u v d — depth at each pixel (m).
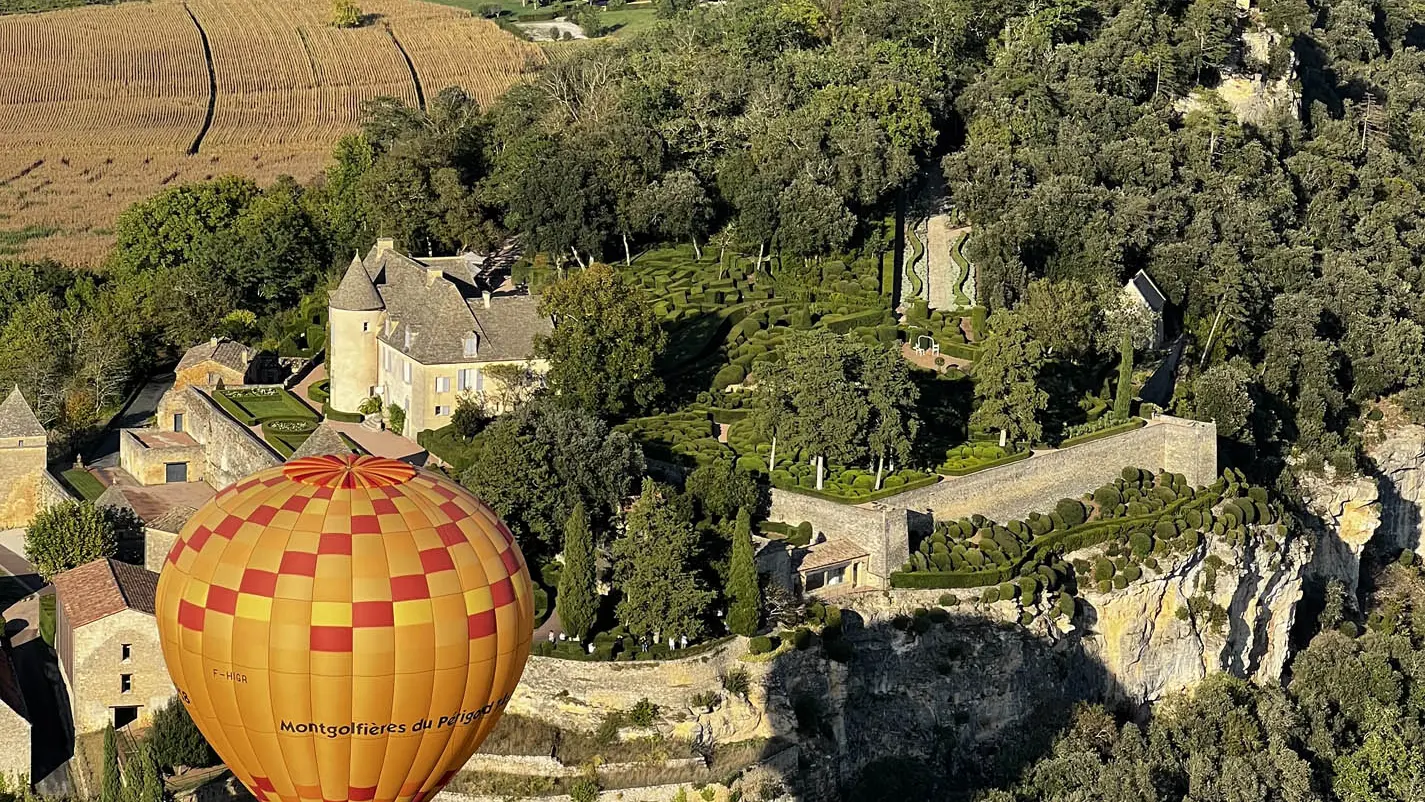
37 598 175.75
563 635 149.38
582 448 160.25
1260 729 175.88
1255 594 185.75
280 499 104.56
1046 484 179.12
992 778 161.25
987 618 163.62
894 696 160.75
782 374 173.25
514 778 144.75
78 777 149.38
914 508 168.62
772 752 151.12
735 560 152.00
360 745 104.00
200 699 104.69
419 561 102.38
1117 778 158.88
